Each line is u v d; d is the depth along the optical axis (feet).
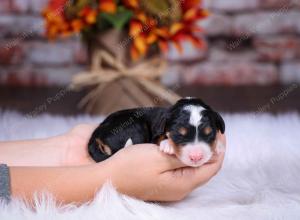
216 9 10.30
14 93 9.65
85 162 4.37
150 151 3.41
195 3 6.54
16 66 10.39
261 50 10.39
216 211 3.43
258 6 10.27
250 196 3.83
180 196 3.57
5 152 4.46
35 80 10.40
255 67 10.41
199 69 10.41
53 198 3.41
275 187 4.00
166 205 3.64
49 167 3.63
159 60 6.70
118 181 3.49
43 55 10.39
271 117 6.52
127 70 6.60
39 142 4.58
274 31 10.33
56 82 10.40
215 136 3.34
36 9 10.28
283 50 10.36
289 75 10.39
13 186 3.43
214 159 3.46
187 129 3.29
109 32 6.54
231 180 4.14
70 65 10.36
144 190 3.51
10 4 10.23
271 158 4.76
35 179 3.47
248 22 10.32
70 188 3.46
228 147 5.02
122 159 3.47
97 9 6.40
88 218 3.22
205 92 9.68
